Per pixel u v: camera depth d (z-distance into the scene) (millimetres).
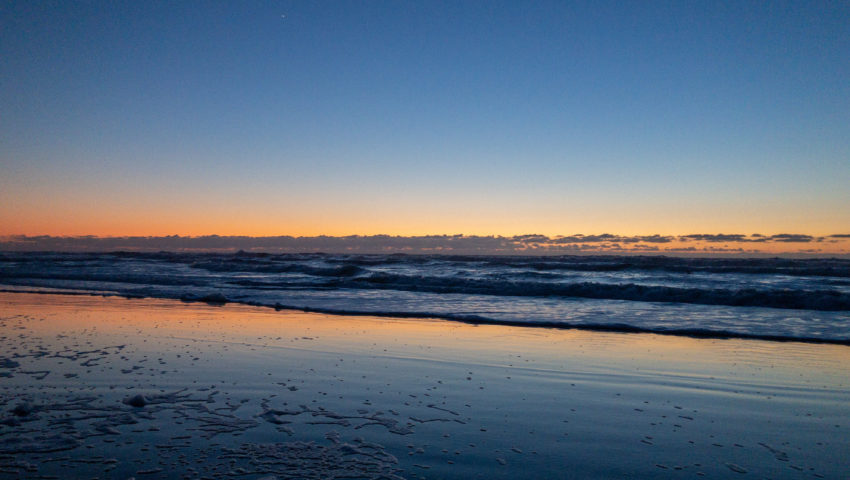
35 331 8742
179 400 4902
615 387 5602
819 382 5855
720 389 5551
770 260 32375
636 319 10594
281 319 10539
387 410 4707
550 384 5699
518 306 12766
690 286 16078
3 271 24609
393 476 3320
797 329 9414
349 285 17719
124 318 10406
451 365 6559
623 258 37719
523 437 4082
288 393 5195
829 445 3965
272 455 3625
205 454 3619
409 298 14461
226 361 6602
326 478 3268
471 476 3348
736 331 9188
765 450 3861
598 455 3738
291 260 35219
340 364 6539
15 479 3188
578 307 12508
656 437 4117
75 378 5641
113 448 3705
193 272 24141
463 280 17141
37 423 4215
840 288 15281
